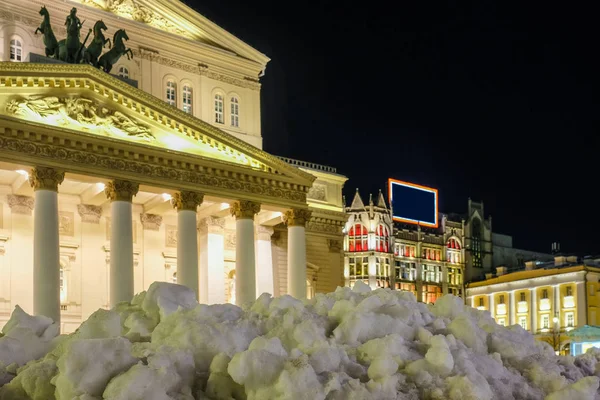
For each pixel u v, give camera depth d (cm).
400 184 11538
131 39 5116
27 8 4641
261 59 5941
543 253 13850
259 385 600
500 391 661
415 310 843
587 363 855
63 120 3903
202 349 669
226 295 5359
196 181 4372
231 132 5622
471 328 789
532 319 10512
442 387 634
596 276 10006
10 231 4397
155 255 5066
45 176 3762
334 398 586
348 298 913
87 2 4950
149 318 833
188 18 5472
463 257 12294
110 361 605
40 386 615
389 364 644
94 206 4803
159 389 563
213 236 5081
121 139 4100
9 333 827
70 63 4119
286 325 748
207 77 5544
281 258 5644
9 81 3741
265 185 4738
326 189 6156
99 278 4747
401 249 11506
